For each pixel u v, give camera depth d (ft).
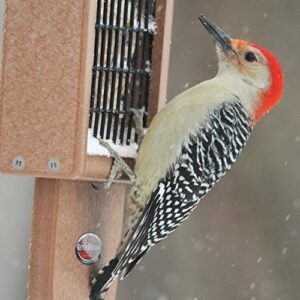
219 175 38.86
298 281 51.72
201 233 52.21
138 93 39.19
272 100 40.42
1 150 35.35
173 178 37.76
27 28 35.29
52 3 35.12
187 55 50.72
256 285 51.98
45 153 35.06
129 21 38.86
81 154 34.86
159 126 37.76
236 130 39.06
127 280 51.26
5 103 35.37
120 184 38.47
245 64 40.16
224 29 51.80
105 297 38.78
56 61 35.06
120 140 38.86
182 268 51.72
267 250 52.24
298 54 52.54
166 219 38.09
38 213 37.09
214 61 50.52
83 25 34.91
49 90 35.12
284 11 52.49
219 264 51.90
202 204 52.47
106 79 38.50
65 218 37.06
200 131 38.19
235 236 52.24
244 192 52.60
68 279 37.22
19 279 44.09
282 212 52.42
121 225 38.60
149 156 37.55
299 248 52.29
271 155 53.01
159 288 51.29
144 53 39.19
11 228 44.14
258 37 52.24
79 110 34.86
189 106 38.37
